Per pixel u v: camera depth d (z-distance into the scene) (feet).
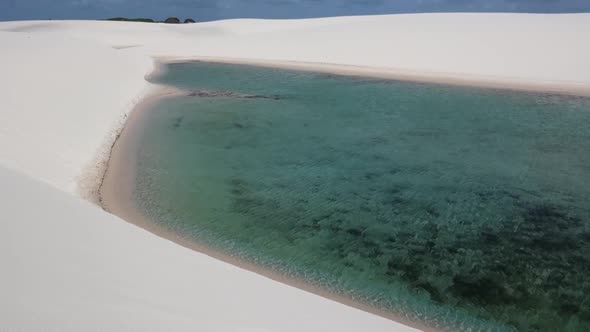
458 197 27.63
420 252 21.43
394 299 17.72
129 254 13.60
